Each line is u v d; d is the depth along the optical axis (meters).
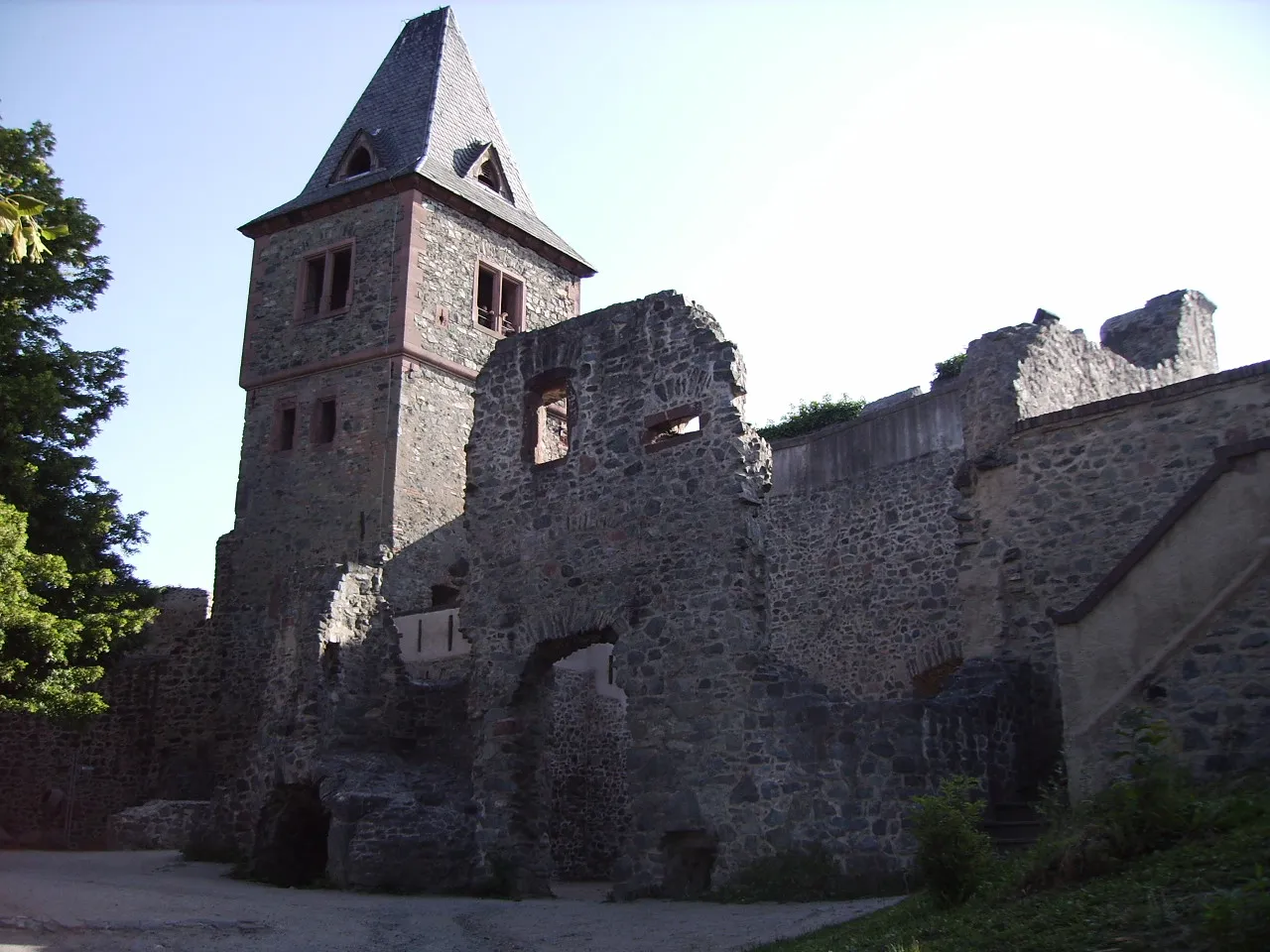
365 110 32.75
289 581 27.59
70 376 21.56
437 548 27.75
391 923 11.73
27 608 16.62
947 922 8.37
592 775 23.42
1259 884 6.54
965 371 16.95
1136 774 8.95
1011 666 14.58
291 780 16.52
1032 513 15.23
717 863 13.48
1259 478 10.24
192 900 12.58
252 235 31.55
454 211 30.28
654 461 15.41
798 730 13.36
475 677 16.33
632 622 15.01
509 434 17.11
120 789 26.20
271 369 29.89
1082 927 7.15
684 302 15.67
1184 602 10.38
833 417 34.59
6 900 11.59
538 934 11.12
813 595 22.83
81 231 21.52
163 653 30.39
